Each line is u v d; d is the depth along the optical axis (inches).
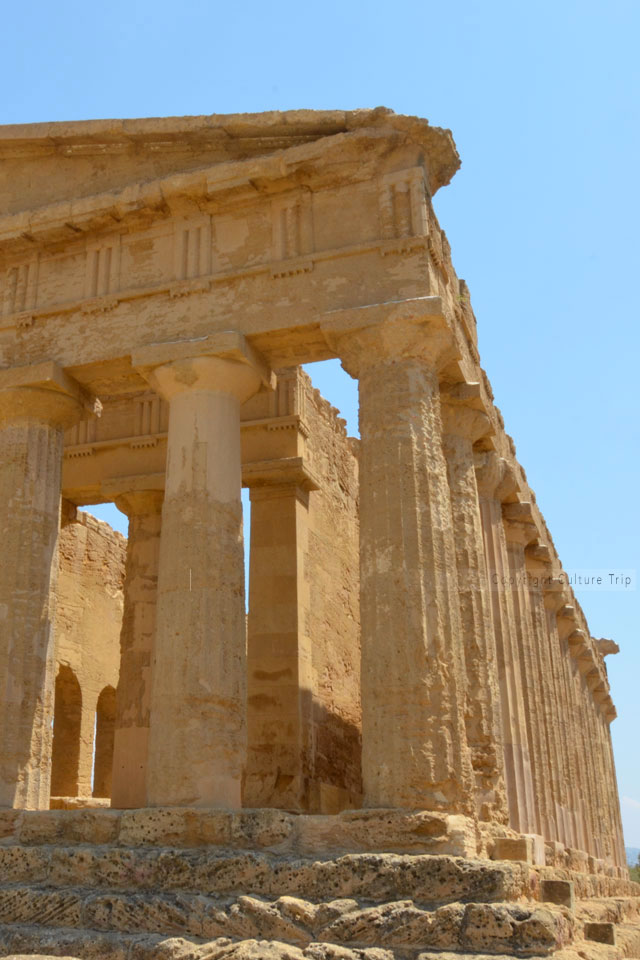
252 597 819.4
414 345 564.4
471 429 694.5
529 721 848.9
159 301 631.2
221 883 460.8
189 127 635.5
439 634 512.1
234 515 584.1
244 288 612.7
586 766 1283.2
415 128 596.7
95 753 1130.7
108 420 919.0
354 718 956.0
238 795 535.5
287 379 868.0
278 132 626.5
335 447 1000.2
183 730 529.3
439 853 459.8
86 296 655.1
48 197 682.8
